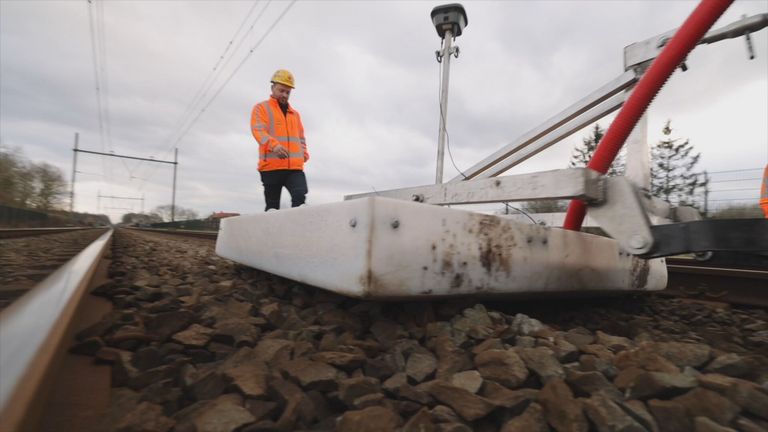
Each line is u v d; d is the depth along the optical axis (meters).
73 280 1.66
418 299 1.64
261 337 1.65
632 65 2.62
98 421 1.01
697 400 1.04
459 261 1.68
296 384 1.15
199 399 1.12
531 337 1.58
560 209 5.15
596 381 1.15
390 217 1.50
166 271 3.83
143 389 1.18
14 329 0.90
